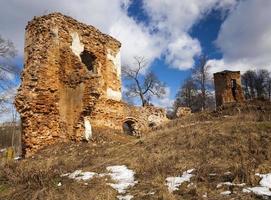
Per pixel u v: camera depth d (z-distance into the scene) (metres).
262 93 56.88
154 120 27.20
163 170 9.87
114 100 23.39
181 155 11.22
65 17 18.75
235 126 14.11
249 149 10.95
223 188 7.95
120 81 24.47
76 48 19.78
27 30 17.89
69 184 9.09
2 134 38.56
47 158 13.09
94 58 22.27
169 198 7.46
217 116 21.75
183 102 57.41
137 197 7.82
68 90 17.06
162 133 15.38
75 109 16.77
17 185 9.46
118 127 23.30
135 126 25.72
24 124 15.47
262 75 58.06
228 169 9.29
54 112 16.38
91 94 16.56
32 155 14.71
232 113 21.45
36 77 15.98
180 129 15.64
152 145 13.27
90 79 16.81
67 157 13.27
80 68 17.22
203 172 9.23
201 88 50.00
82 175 10.03
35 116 15.64
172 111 57.00
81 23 20.55
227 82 30.91
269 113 18.83
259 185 7.96
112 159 12.21
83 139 16.41
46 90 16.23
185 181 8.70
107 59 23.36
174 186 8.40
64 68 17.28
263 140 11.74
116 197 8.05
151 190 8.26
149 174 9.71
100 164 11.52
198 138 13.03
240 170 8.77
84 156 13.38
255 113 19.23
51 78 16.59
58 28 17.72
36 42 16.69
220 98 31.00
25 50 17.88
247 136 12.36
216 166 9.67
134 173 10.02
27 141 15.24
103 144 16.03
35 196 8.33
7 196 8.80
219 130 13.84
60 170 10.70
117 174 10.02
